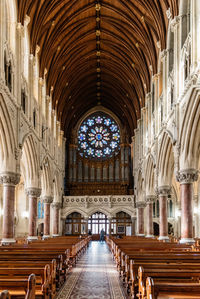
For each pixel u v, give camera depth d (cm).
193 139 2131
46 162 3466
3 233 2238
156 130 3094
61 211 4906
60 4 2962
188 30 2325
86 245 3484
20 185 4631
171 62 2734
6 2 2312
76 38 3662
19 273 840
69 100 4806
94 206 4928
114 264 2139
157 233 4919
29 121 2697
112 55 4125
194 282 791
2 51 2000
